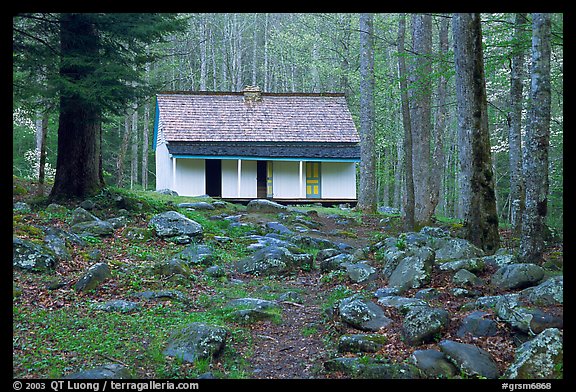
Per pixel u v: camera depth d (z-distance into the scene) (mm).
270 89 61312
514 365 6945
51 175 30203
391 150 42969
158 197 23422
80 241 13711
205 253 14039
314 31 45594
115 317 9477
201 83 51812
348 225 22031
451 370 7172
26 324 8867
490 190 12500
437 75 16094
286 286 12328
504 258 10453
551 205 26203
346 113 33906
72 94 15945
